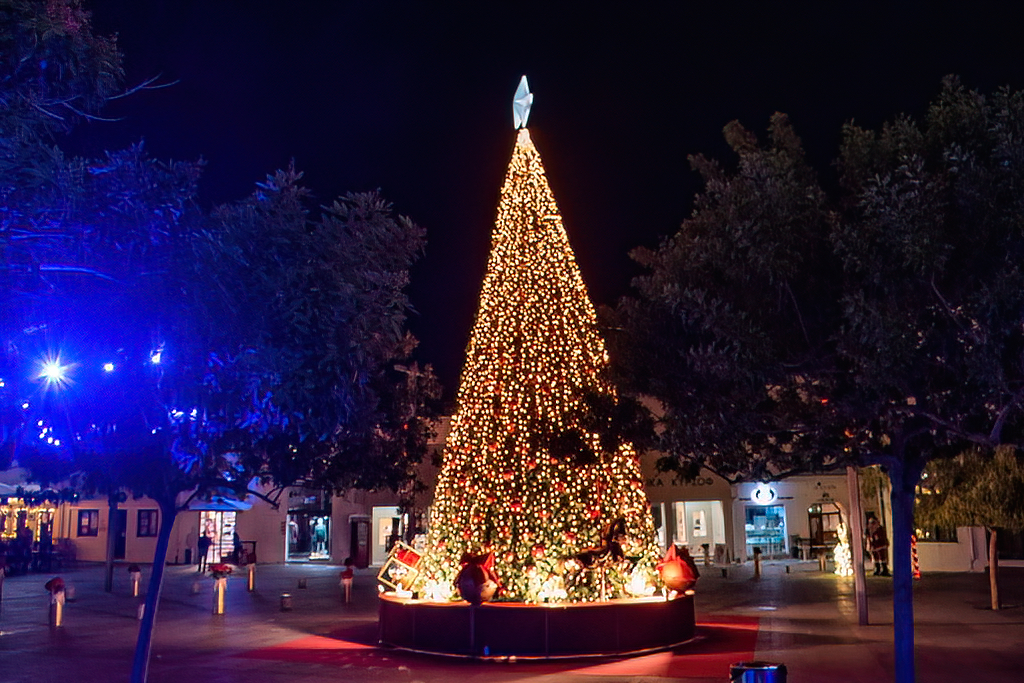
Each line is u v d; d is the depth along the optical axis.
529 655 14.59
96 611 22.42
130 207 7.18
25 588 28.23
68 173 6.87
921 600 21.56
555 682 12.62
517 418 15.65
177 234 7.29
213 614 21.81
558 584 15.07
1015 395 7.65
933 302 7.89
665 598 15.59
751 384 8.36
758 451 9.45
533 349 15.82
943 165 8.24
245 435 9.06
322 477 11.79
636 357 9.56
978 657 13.70
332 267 7.89
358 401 8.77
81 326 7.16
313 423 8.10
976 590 23.64
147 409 7.76
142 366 7.42
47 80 6.92
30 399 7.24
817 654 14.42
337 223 7.99
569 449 13.53
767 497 36.72
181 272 7.14
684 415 9.08
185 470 8.64
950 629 16.70
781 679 7.79
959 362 7.87
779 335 8.43
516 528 15.38
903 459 9.02
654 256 10.09
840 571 29.36
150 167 7.34
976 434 8.03
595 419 10.52
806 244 8.55
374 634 17.95
